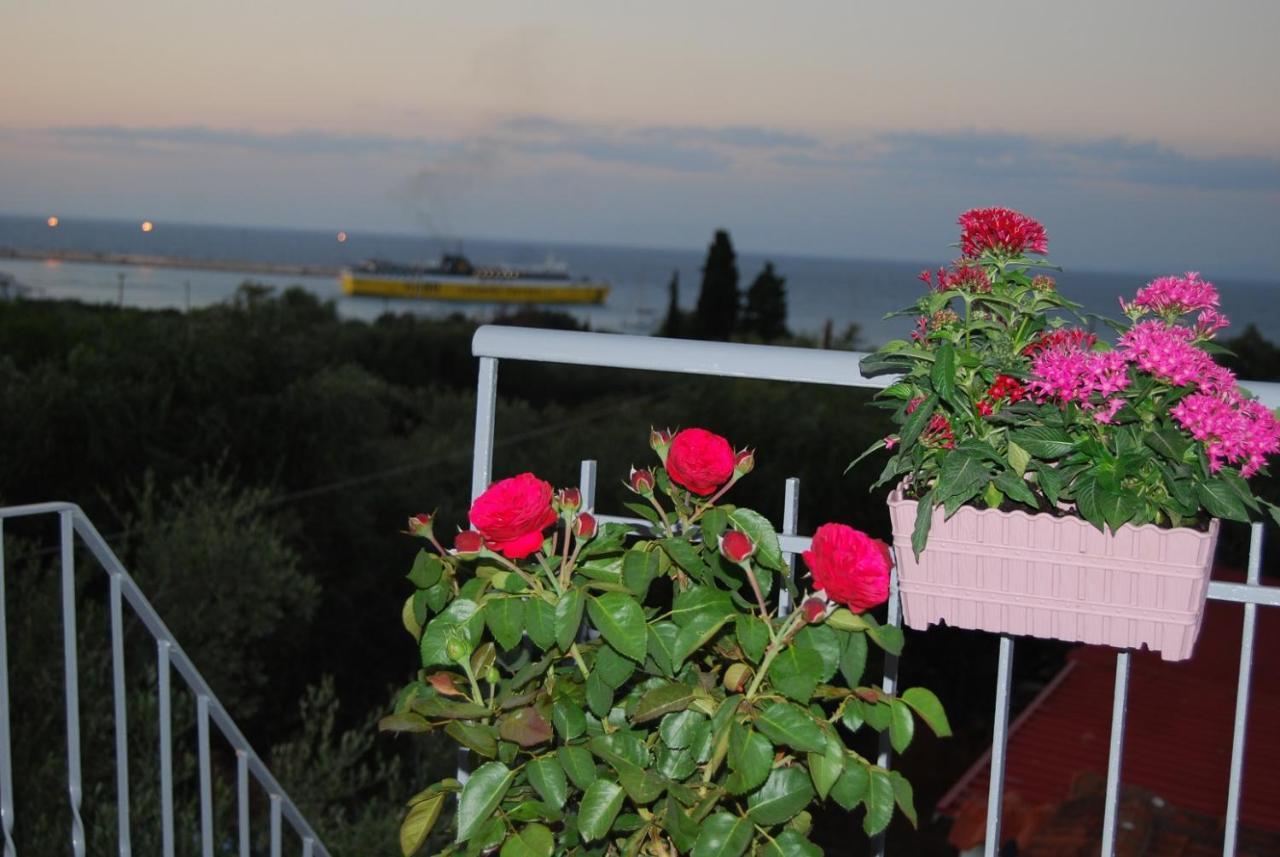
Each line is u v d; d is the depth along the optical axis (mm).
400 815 4777
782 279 25906
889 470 1127
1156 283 1118
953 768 7418
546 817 1075
